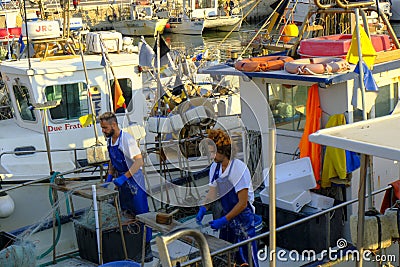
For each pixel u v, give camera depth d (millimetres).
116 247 6922
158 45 8672
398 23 34125
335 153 6938
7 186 9562
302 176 7039
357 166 7016
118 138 6770
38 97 10008
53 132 10156
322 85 6906
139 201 6875
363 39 6629
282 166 7285
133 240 6910
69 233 7902
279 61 7512
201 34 41812
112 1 47719
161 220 5805
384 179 7324
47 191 9633
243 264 5965
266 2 46188
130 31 44250
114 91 10477
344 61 7043
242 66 7398
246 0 45875
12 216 9430
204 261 3766
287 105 7582
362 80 6414
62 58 10812
